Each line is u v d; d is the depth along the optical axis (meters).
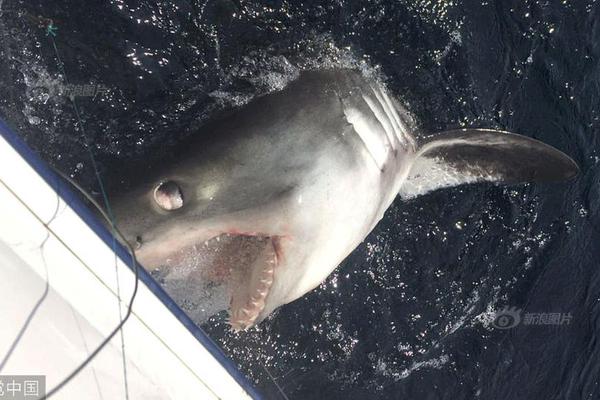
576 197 4.92
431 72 4.66
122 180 3.24
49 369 2.03
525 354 4.69
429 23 4.73
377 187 3.57
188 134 3.62
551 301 4.79
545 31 5.11
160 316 2.22
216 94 3.85
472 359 4.59
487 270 4.70
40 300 2.03
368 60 4.44
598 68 5.12
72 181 2.22
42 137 3.95
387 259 4.51
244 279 3.07
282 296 3.08
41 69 4.03
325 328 4.36
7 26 4.01
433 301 4.58
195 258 3.16
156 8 4.21
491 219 4.72
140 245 3.04
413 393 4.46
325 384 4.31
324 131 3.33
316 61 3.90
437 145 4.18
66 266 2.05
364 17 4.51
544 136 4.93
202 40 4.16
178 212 3.11
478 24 4.90
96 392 2.10
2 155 1.93
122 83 4.07
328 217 3.27
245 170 3.20
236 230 3.12
